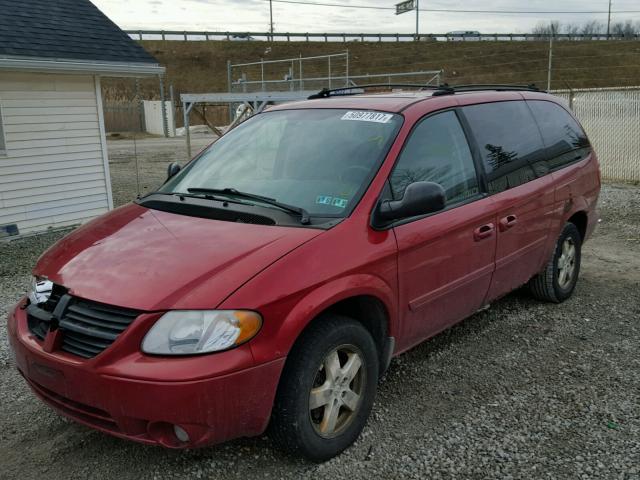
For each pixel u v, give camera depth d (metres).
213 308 2.63
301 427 2.89
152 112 37.88
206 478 2.97
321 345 2.92
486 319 5.02
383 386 3.88
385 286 3.24
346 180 3.44
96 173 11.07
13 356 3.18
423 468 3.03
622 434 3.30
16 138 9.80
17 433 3.40
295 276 2.83
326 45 62.06
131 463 3.10
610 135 14.21
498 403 3.65
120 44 10.96
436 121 3.89
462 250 3.79
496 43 48.16
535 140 4.80
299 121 4.05
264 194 3.56
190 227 3.21
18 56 9.20
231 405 2.64
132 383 2.55
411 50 51.22
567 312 5.18
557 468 3.01
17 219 9.98
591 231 5.67
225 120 42.84
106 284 2.82
